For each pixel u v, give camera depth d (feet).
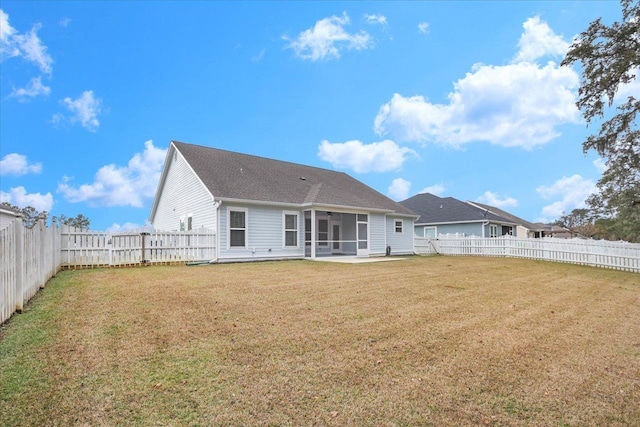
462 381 11.49
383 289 27.09
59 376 11.17
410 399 10.28
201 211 54.24
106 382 10.84
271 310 19.77
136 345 13.92
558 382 11.61
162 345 13.98
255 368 12.08
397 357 13.33
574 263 57.88
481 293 26.55
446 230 101.09
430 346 14.57
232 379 11.23
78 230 41.01
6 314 16.88
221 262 49.55
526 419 9.42
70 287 26.40
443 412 9.66
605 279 38.55
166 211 68.49
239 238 51.93
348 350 13.92
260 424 8.91
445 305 22.02
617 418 9.56
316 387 10.85
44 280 26.91
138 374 11.43
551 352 14.28
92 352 13.14
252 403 9.87
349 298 23.45
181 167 61.52
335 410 9.62
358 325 17.22
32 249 22.49
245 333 15.62
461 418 9.39
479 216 96.12
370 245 68.28
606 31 35.63
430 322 18.07
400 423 9.11
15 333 15.14
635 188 54.90
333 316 18.78
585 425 9.20
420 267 44.60
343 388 10.84
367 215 66.90
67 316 17.92
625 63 34.06
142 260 44.55
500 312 20.63
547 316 20.06
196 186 56.03
